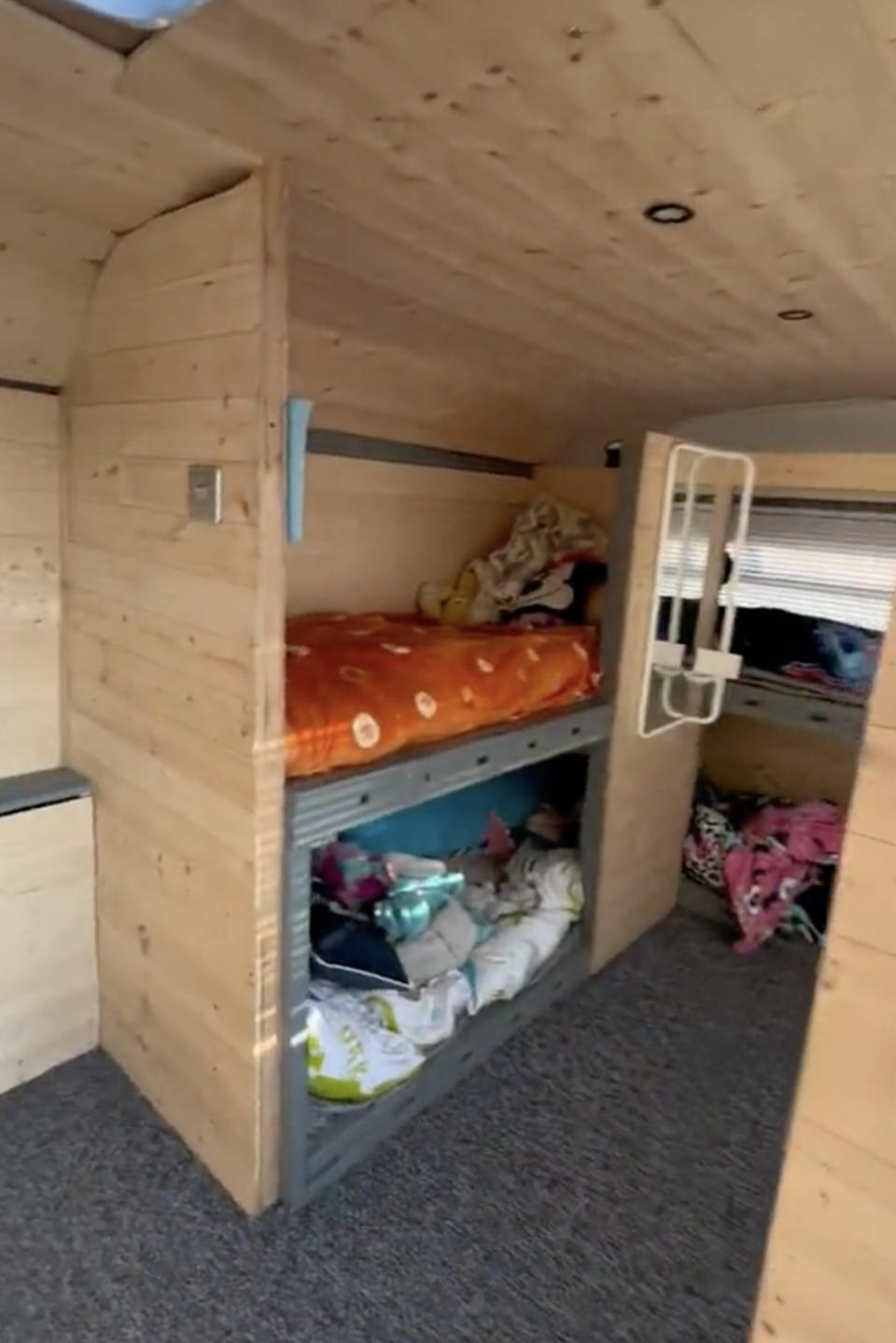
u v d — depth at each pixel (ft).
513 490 9.70
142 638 5.12
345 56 2.90
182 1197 5.13
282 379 4.09
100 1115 5.70
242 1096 4.92
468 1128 5.89
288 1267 4.74
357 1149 5.47
